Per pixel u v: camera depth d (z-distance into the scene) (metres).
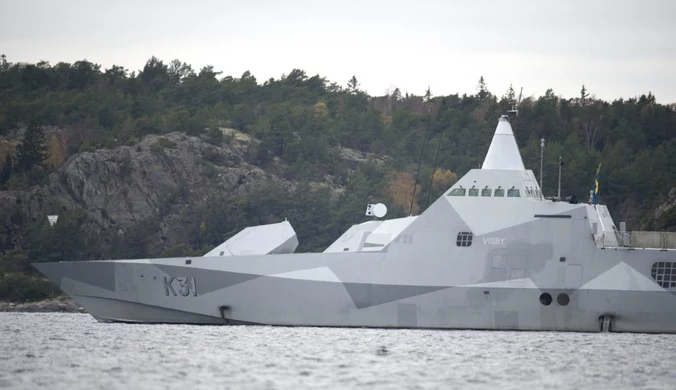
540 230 189.75
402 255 190.38
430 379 131.62
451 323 189.25
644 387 129.88
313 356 149.25
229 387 123.06
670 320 188.12
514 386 128.25
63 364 140.75
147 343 164.00
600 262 189.12
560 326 189.00
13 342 167.62
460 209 191.00
